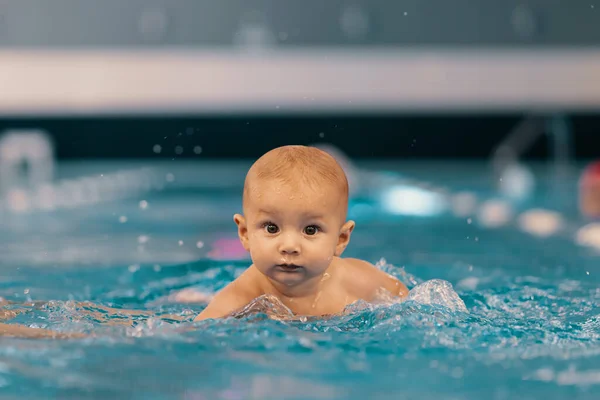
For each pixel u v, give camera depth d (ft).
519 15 25.96
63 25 25.75
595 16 25.89
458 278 8.70
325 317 5.80
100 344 4.94
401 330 5.24
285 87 25.91
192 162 27.07
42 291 7.89
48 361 4.57
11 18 25.57
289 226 5.50
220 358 4.64
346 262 6.55
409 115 27.04
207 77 25.82
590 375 4.29
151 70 25.77
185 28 26.03
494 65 25.94
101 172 23.71
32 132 26.03
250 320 5.57
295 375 4.32
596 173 15.69
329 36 26.17
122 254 10.79
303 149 5.90
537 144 26.76
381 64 25.95
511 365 4.50
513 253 11.04
